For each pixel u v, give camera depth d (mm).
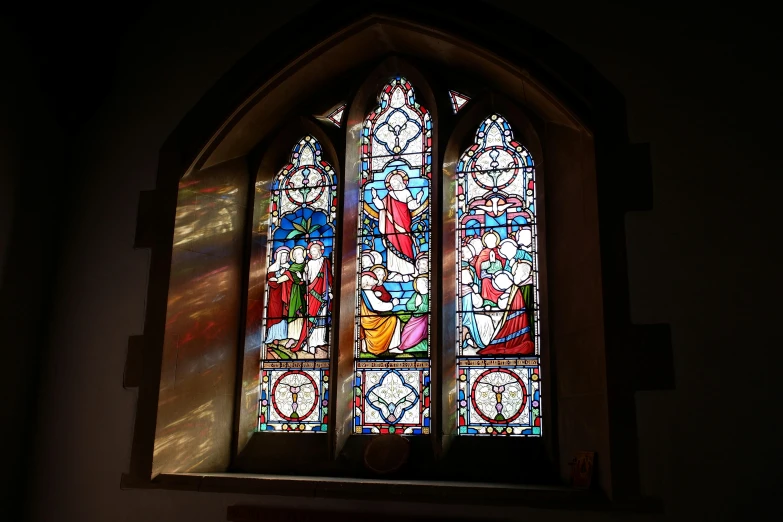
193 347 4270
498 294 4340
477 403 4207
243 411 4457
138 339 4133
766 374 3348
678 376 3414
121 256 4305
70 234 4434
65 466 4066
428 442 4164
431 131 4668
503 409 4164
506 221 4434
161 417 4008
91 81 4535
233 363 4527
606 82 3811
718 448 3309
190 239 4355
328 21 4297
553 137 4352
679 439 3346
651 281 3543
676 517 3270
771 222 3504
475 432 4168
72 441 4094
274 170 4902
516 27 3971
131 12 4680
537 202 4395
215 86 4414
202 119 4379
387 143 4746
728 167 3604
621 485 3336
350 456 4219
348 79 4820
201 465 4219
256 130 4711
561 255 4148
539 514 3416
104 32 4559
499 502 3477
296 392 4496
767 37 3709
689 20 3816
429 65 4660
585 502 3363
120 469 3980
